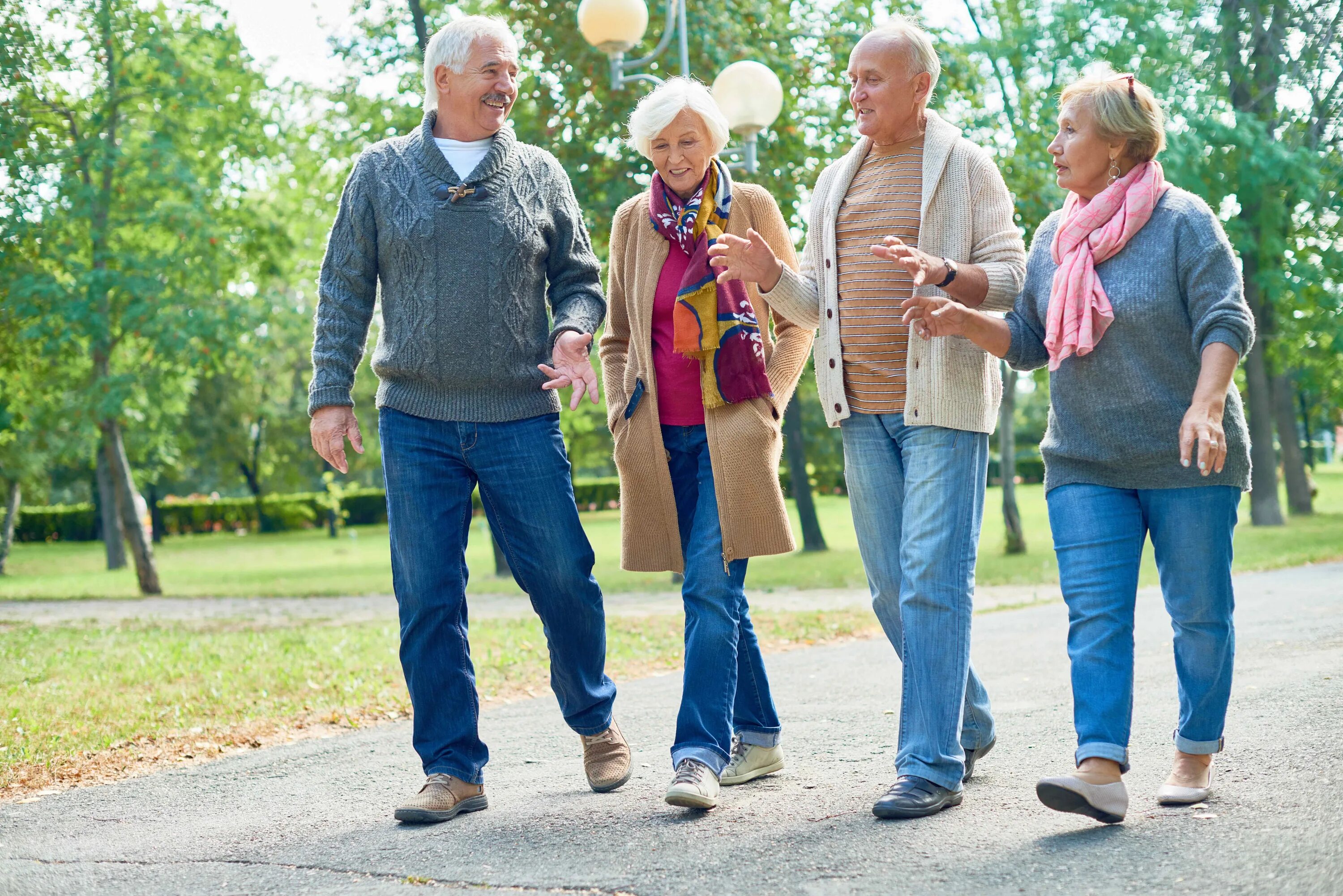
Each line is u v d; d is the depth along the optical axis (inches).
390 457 144.6
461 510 146.9
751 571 832.3
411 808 138.2
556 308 154.5
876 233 139.1
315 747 208.8
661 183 148.6
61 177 784.3
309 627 484.4
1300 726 157.5
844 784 146.1
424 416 144.5
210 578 1099.9
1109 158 126.4
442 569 143.3
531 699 271.0
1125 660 120.6
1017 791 134.7
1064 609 422.3
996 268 133.6
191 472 2379.4
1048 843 110.4
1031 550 925.8
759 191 151.7
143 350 817.5
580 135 666.2
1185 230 123.0
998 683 234.1
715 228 146.3
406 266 144.9
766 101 427.8
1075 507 125.9
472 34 147.3
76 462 1079.6
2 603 810.2
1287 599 381.7
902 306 128.1
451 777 141.1
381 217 145.8
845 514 1726.1
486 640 373.7
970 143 139.3
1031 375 905.5
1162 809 121.8
